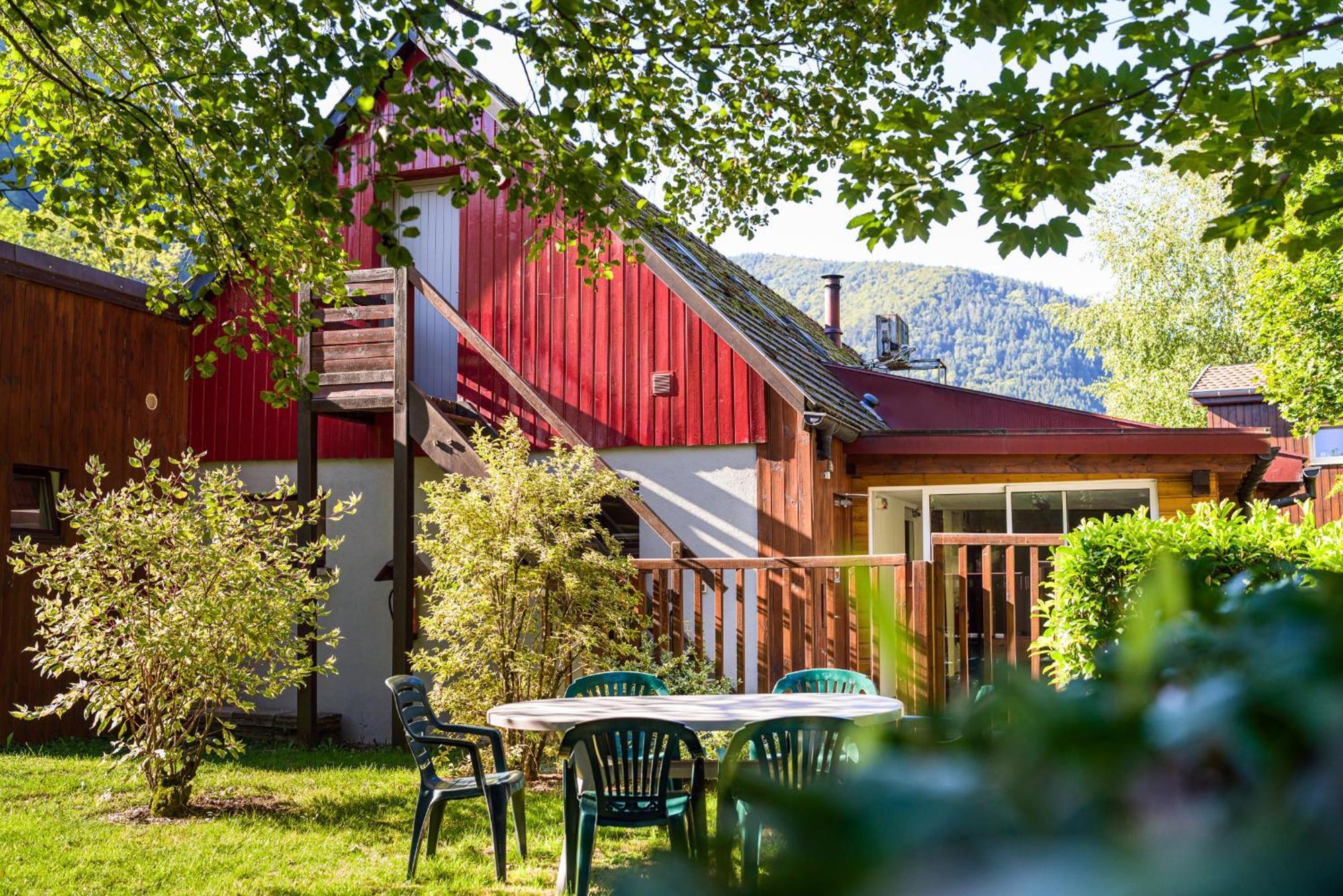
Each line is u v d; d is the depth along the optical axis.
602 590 8.82
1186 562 0.63
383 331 10.84
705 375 10.91
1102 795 0.44
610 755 5.44
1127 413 27.91
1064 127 4.26
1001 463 11.23
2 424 10.27
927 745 0.51
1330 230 4.32
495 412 11.62
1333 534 6.42
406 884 5.96
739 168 7.49
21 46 7.01
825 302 20.80
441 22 5.23
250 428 12.48
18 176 6.82
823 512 10.79
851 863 0.45
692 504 10.83
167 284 7.49
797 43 6.80
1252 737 0.44
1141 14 4.48
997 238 4.48
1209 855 0.41
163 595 7.80
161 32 7.09
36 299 10.71
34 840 6.72
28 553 7.77
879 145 4.54
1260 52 4.37
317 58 5.63
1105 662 0.57
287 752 10.43
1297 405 15.32
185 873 6.09
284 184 6.00
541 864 6.42
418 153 12.17
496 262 11.87
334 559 12.08
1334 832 0.41
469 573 8.77
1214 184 26.44
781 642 9.41
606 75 6.05
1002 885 0.42
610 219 6.39
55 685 10.62
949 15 4.85
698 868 0.50
